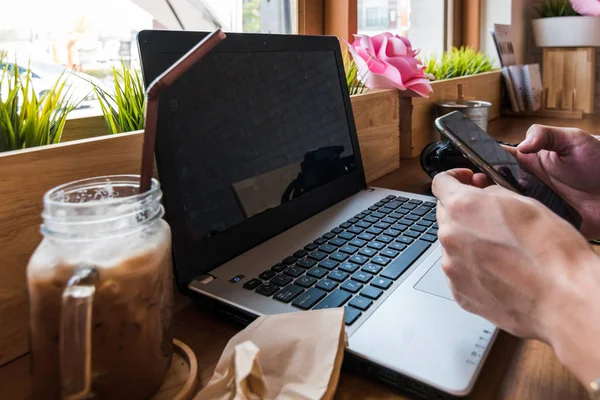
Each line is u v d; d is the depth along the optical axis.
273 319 0.37
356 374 0.37
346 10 1.10
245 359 0.30
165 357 0.35
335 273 0.48
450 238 0.34
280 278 0.47
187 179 0.49
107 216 0.30
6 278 0.38
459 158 0.81
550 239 0.31
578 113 1.65
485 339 0.37
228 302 0.43
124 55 0.72
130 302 0.31
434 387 0.33
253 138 0.58
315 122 0.69
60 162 0.41
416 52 1.03
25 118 0.44
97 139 0.44
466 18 1.97
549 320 0.30
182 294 0.47
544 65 1.81
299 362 0.34
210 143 0.52
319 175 0.68
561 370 0.38
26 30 0.59
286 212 0.61
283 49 0.66
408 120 1.04
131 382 0.32
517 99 1.69
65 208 0.29
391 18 1.55
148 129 0.33
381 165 0.92
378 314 0.41
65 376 0.25
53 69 0.62
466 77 1.35
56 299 0.29
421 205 0.69
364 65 0.94
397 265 0.50
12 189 0.38
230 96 0.56
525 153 0.60
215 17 0.88
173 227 0.46
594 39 1.72
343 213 0.66
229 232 0.52
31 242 0.39
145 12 0.75
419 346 0.36
